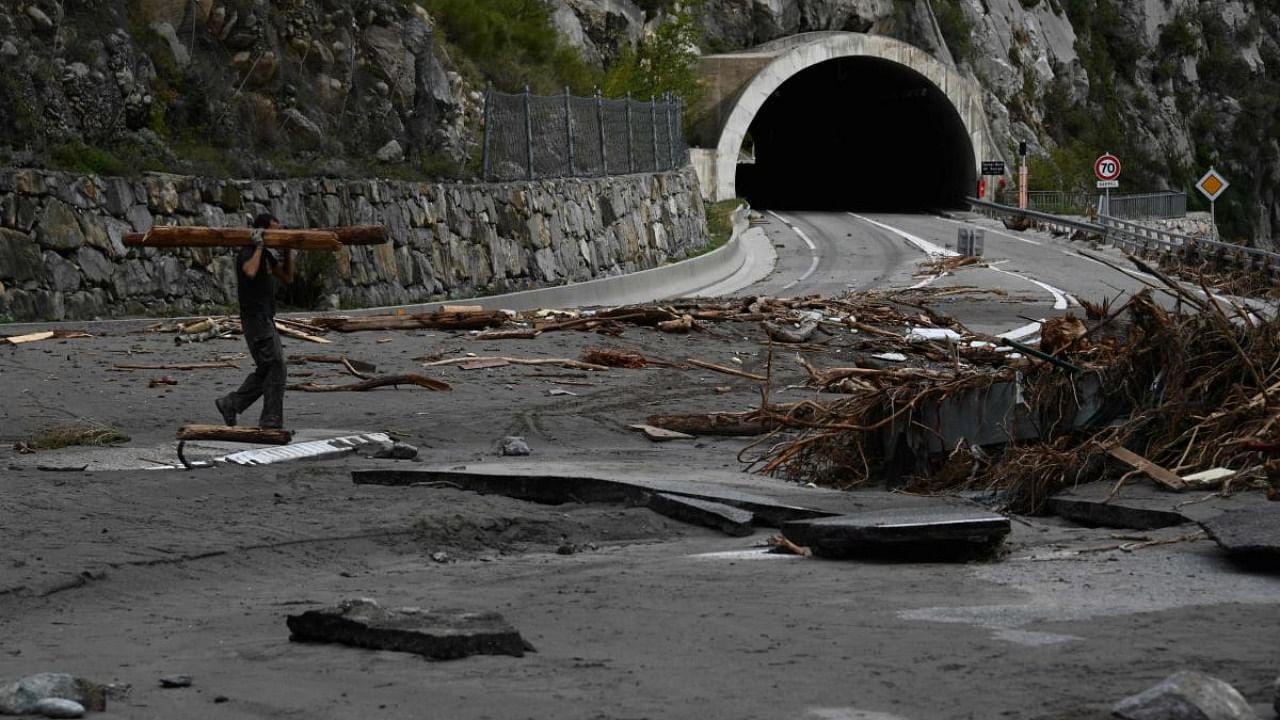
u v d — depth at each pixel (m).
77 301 25.83
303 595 7.98
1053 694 5.32
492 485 11.48
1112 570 8.01
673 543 9.85
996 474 11.15
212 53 32.28
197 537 9.35
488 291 36.41
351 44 36.16
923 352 23.80
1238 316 11.11
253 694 5.59
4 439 14.30
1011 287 39.84
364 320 25.95
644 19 79.12
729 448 14.87
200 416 16.11
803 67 84.62
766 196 104.75
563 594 7.78
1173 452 10.34
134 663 6.30
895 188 105.81
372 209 32.53
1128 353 10.88
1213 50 132.50
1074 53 117.00
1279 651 5.93
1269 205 131.12
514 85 49.44
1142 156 115.88
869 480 12.51
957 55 102.62
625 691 5.53
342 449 13.45
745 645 6.34
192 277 28.45
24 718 5.21
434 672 5.89
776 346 25.12
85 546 8.95
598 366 21.92
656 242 50.47
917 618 6.88
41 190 25.55
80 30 28.47
